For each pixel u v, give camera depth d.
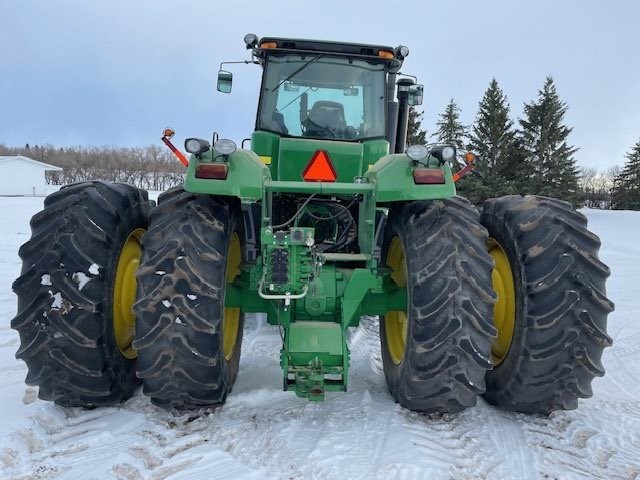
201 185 2.70
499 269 3.13
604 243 15.79
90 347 2.62
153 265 2.54
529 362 2.72
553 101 36.53
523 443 2.65
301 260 2.79
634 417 3.04
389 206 3.40
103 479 2.20
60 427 2.66
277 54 4.55
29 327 2.59
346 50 4.51
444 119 38.50
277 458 2.38
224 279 2.67
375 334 4.86
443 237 2.71
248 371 3.60
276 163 4.49
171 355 2.54
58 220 2.68
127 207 2.95
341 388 2.74
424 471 2.28
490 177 34.47
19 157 47.66
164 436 2.58
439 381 2.62
